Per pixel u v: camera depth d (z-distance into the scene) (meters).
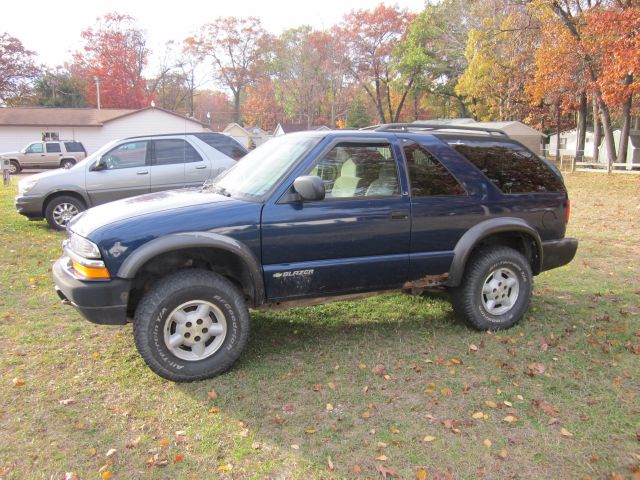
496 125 35.22
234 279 4.08
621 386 3.60
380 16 54.00
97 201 9.11
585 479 2.64
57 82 62.34
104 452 2.87
